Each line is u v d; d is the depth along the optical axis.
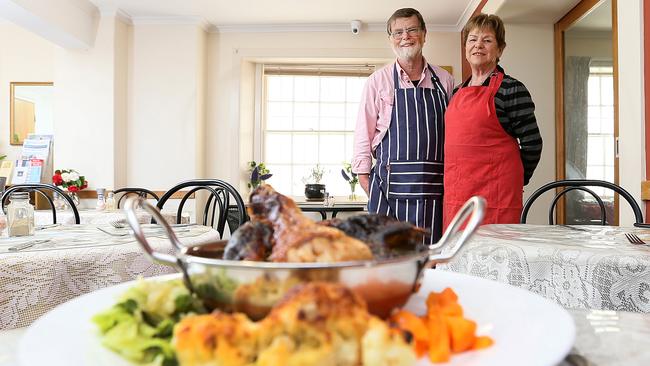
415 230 0.45
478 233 1.16
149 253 0.39
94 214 2.66
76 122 4.15
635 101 1.83
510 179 1.80
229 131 4.55
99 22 4.12
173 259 0.38
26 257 0.93
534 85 3.41
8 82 4.85
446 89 2.10
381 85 2.10
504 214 1.79
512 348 0.34
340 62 4.66
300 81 4.81
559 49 3.32
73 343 0.35
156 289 0.38
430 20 4.25
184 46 4.30
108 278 1.00
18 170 4.50
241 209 1.86
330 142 4.84
